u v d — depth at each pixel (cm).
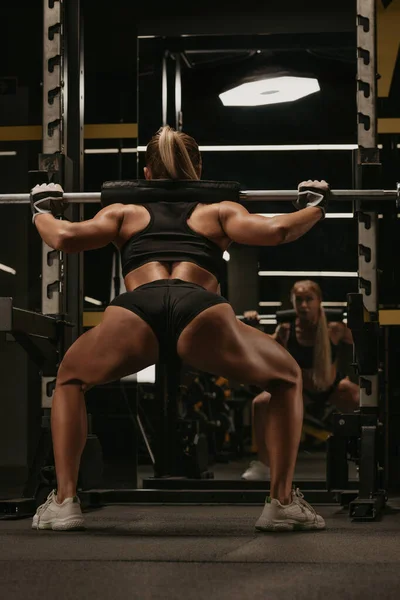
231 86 578
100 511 416
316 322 571
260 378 326
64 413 336
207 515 397
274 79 576
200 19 571
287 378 331
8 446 724
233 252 580
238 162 582
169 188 341
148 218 337
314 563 253
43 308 421
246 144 580
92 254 554
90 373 331
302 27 570
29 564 252
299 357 573
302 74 574
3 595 209
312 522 336
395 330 539
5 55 585
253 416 566
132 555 269
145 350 321
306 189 348
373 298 422
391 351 537
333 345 571
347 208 571
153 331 319
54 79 430
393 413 536
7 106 587
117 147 566
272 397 334
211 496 442
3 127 589
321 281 573
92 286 554
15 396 726
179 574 235
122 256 341
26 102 586
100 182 566
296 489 342
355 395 569
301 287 573
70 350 335
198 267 331
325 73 573
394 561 257
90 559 261
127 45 570
